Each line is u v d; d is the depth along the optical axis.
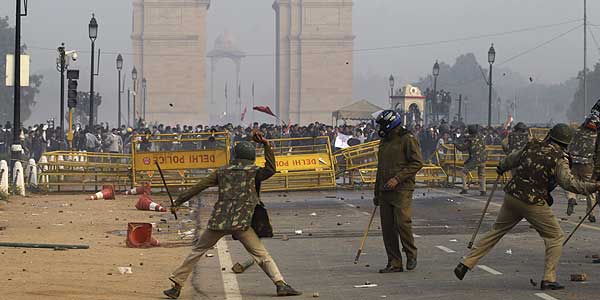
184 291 20.25
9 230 32.09
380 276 22.12
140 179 52.75
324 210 41.22
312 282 21.36
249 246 19.19
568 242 27.92
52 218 36.91
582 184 19.33
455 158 57.38
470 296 19.14
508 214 20.05
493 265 23.47
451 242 28.72
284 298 19.34
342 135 68.38
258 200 19.06
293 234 31.59
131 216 38.22
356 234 31.36
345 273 22.72
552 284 19.66
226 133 51.97
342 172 56.59
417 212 39.50
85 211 40.34
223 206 18.94
